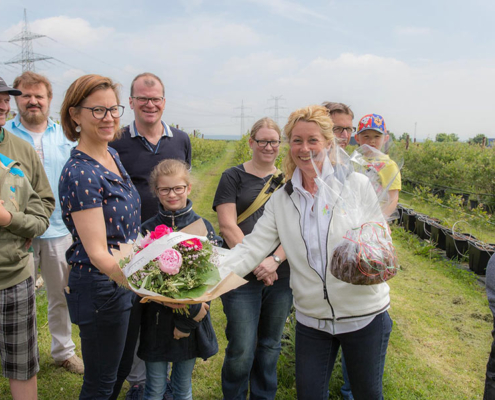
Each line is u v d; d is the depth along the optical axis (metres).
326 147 2.18
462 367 3.62
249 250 2.33
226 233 2.83
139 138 3.10
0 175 2.38
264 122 2.83
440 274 6.16
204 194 12.93
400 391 3.19
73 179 2.07
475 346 3.99
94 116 2.12
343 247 1.90
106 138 2.21
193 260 2.07
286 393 3.07
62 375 3.24
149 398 2.58
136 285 2.00
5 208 2.35
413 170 14.75
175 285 1.97
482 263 6.12
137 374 2.95
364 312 2.01
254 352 2.91
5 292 2.37
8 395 2.99
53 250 3.25
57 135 3.59
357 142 3.47
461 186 11.80
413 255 7.12
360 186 2.09
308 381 2.12
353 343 2.06
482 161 10.88
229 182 2.88
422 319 4.55
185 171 2.54
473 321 4.55
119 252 2.12
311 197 2.19
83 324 2.18
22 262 2.45
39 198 2.65
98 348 2.21
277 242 2.37
